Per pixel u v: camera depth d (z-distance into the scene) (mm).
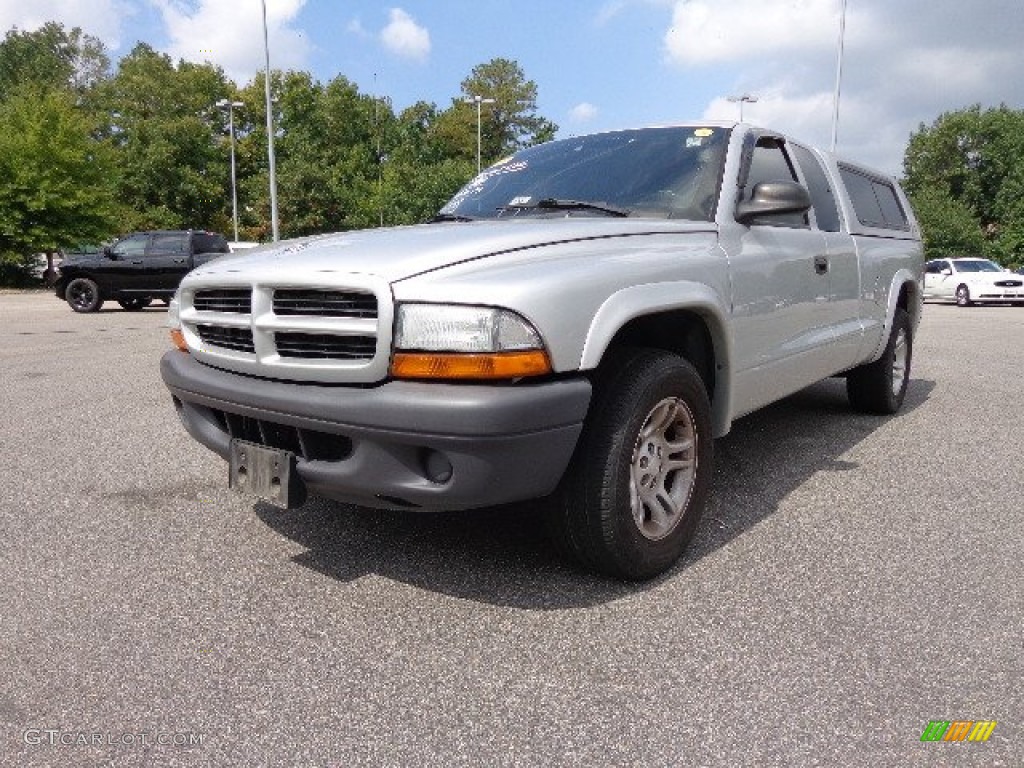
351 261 2650
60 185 26578
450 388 2402
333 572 2980
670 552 2955
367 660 2359
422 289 2465
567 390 2486
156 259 17391
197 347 3074
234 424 2934
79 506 3748
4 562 3082
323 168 52125
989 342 11344
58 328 13414
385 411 2422
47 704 2139
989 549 3203
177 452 4773
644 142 4012
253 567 3029
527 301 2426
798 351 4051
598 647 2430
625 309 2676
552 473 2518
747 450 4797
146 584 2881
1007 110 64688
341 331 2545
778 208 3459
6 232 26141
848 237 4762
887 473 4305
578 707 2121
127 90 59969
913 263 5898
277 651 2412
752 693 2182
